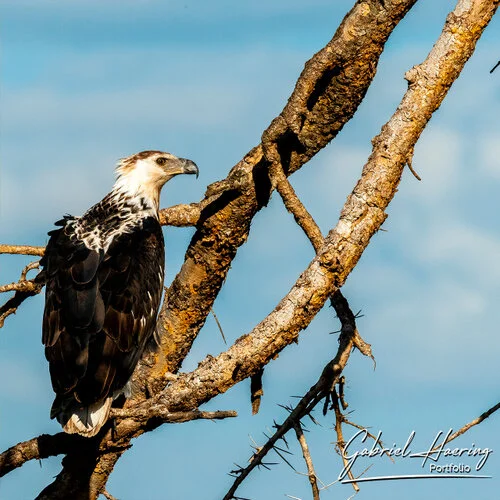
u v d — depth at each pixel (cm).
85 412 1133
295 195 1197
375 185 1107
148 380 1364
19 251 1259
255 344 1082
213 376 1077
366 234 1098
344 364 1184
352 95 1262
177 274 1377
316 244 1177
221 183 1277
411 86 1132
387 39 1241
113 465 1302
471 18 1125
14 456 1144
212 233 1330
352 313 1214
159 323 1375
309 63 1222
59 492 1248
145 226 1327
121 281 1216
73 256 1220
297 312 1086
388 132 1124
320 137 1302
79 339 1150
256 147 1298
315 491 1101
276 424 1166
